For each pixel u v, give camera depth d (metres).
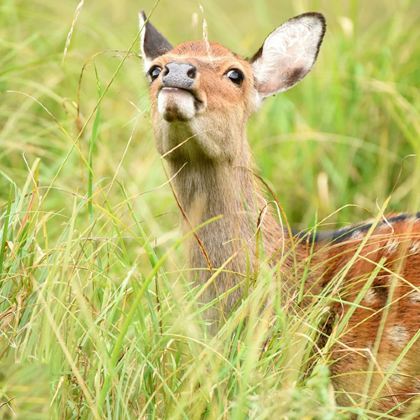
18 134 13.77
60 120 14.39
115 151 14.45
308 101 15.00
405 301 10.30
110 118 14.73
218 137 10.59
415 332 10.20
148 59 11.88
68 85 14.73
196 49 11.20
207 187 10.78
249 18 18.80
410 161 14.22
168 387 8.98
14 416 9.12
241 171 10.91
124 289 9.77
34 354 9.43
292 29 12.14
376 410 10.05
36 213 10.23
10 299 9.79
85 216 12.55
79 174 13.42
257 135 14.61
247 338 9.20
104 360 8.95
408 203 13.80
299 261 10.75
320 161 14.52
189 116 10.21
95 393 9.12
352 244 10.75
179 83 10.16
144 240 10.01
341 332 9.86
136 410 9.18
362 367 10.09
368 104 14.88
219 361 9.04
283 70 12.16
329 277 10.59
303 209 14.31
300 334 9.34
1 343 9.55
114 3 17.75
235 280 10.48
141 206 12.59
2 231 10.26
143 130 14.52
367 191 14.23
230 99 10.73
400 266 10.02
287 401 8.66
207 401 8.78
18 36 15.17
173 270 10.84
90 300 9.89
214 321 10.30
